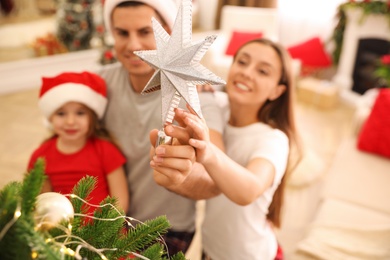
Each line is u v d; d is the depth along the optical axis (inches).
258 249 40.8
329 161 113.0
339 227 77.0
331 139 127.8
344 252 72.3
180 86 21.3
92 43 165.8
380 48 145.7
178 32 21.8
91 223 21.5
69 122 41.1
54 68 160.7
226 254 41.4
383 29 142.4
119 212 21.3
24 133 119.3
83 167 41.7
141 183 41.0
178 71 21.2
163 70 21.4
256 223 40.1
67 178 42.1
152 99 39.0
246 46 38.4
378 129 95.6
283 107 40.2
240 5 184.2
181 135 22.7
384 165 93.4
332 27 168.2
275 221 43.7
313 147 121.1
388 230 74.6
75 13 153.4
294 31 179.2
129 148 41.0
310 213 88.7
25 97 147.8
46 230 16.9
